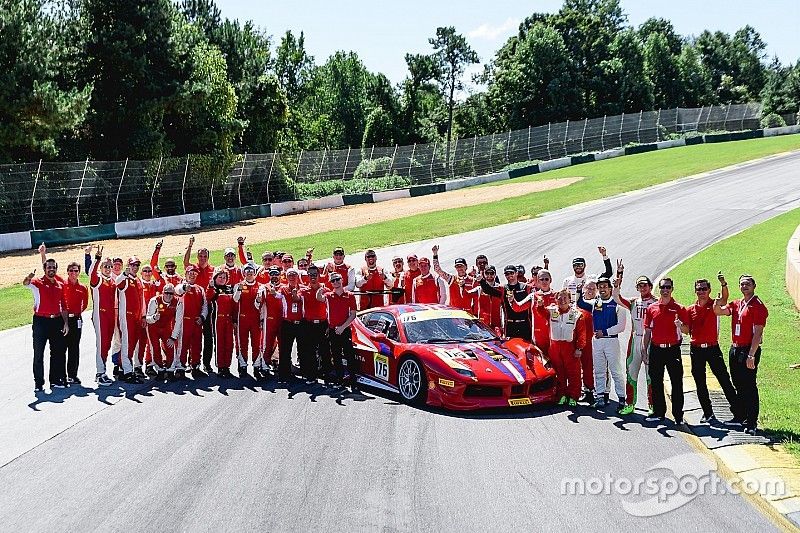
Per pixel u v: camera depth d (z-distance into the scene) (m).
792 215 26.89
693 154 53.28
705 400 9.10
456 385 9.80
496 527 6.28
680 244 22.97
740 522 6.34
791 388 9.93
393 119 86.38
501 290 11.76
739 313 8.69
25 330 16.39
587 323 10.04
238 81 54.34
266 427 9.21
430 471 7.61
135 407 10.26
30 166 34.09
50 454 8.35
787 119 73.56
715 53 109.12
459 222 31.95
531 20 88.75
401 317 11.27
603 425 9.18
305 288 11.77
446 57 91.25
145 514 6.67
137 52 41.88
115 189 37.53
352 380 11.21
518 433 8.88
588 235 25.58
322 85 100.69
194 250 29.50
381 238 28.84
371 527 6.31
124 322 11.75
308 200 44.22
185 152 44.12
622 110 77.00
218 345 12.16
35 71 35.03
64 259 28.48
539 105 75.88
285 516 6.57
